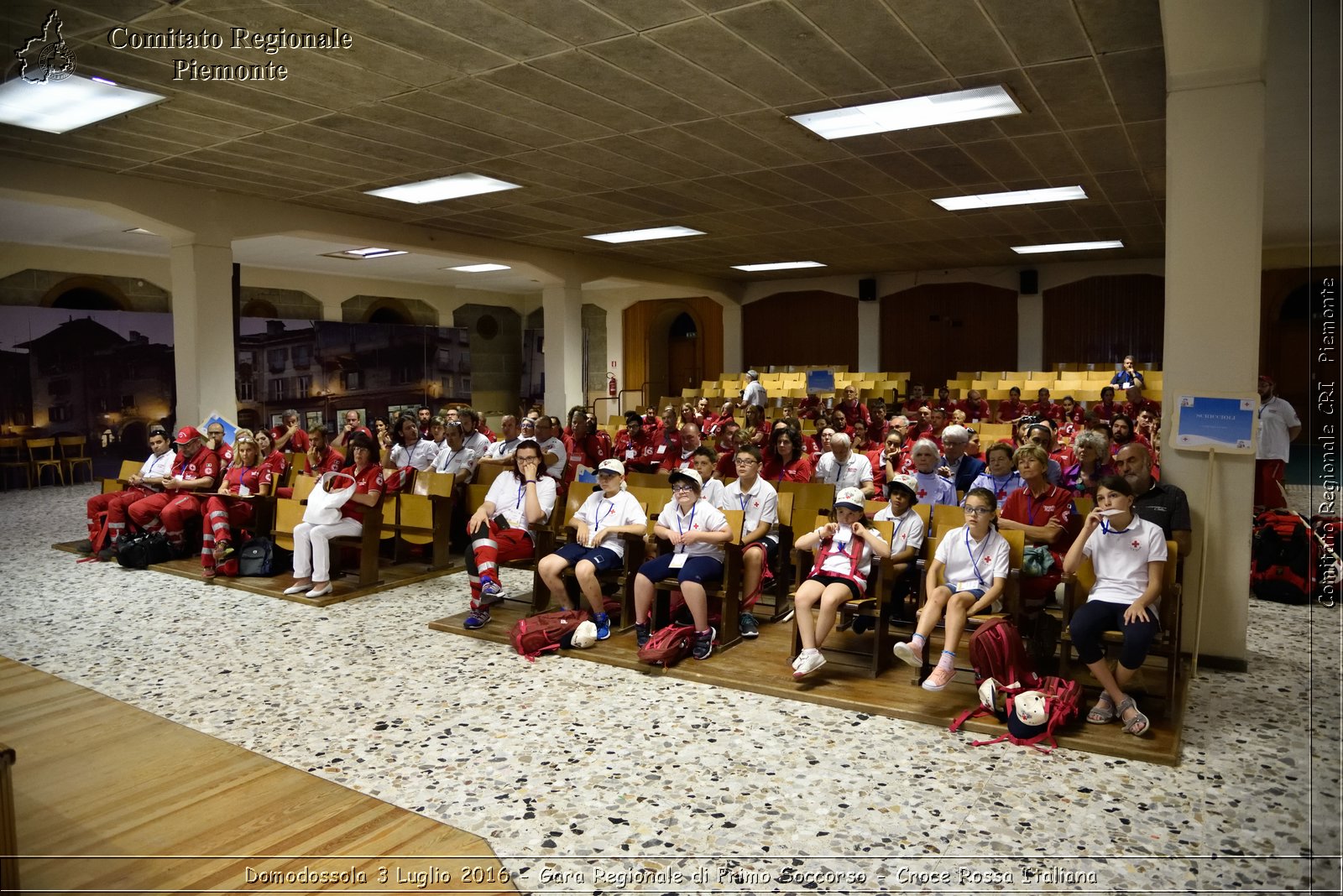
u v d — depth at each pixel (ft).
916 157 26.07
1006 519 14.90
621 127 22.75
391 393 60.49
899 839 9.18
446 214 35.06
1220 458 14.34
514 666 14.94
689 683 14.11
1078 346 53.36
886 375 51.24
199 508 23.75
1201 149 14.21
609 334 70.95
